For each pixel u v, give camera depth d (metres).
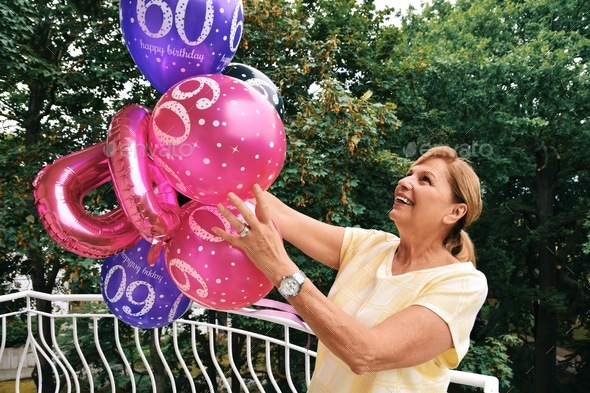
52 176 1.20
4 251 6.39
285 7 6.62
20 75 6.75
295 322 1.75
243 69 1.48
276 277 0.90
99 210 5.77
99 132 7.13
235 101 1.06
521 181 11.93
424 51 8.95
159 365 8.12
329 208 6.07
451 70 8.24
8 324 7.67
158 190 1.22
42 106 8.07
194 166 1.04
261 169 1.07
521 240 11.50
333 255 1.33
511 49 9.47
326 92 5.79
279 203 1.40
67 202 1.20
